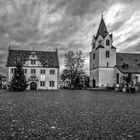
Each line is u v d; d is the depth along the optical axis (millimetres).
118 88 42656
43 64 54250
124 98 20203
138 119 7664
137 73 56281
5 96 21797
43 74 53594
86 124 6656
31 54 53312
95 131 5730
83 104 13242
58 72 54656
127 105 12945
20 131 5621
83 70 65062
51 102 14477
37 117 7883
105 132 5637
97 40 61188
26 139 4879
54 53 60344
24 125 6391
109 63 58844
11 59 53875
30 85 52281
